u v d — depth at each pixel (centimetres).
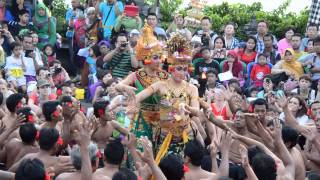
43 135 629
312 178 577
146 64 734
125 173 540
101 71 1054
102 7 1223
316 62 1114
